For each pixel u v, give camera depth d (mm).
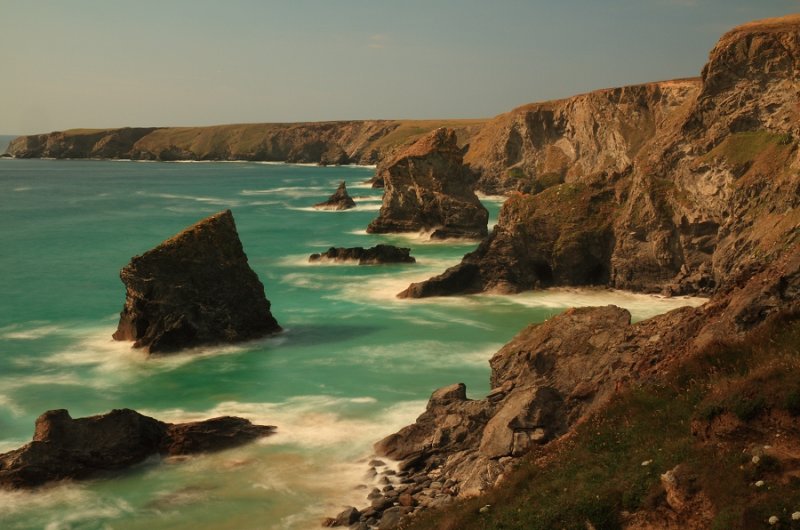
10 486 30562
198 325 53719
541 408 29750
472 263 74688
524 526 20203
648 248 72875
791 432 18047
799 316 22719
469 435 32812
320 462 33219
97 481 31672
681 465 18719
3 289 75688
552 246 75250
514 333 57469
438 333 57438
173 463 33312
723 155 69438
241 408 41156
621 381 27938
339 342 55125
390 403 41250
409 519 25656
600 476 20828
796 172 60844
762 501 16516
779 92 69688
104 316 64625
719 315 27469
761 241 60719
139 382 46688
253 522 27812
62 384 46469
